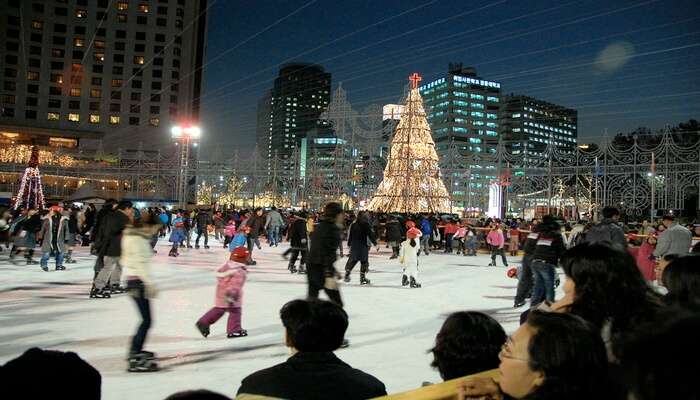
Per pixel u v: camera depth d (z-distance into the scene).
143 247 6.15
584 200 34.62
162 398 5.10
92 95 101.25
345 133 35.41
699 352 0.96
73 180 51.62
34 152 34.44
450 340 2.79
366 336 8.03
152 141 101.69
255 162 37.31
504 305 11.31
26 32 98.88
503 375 2.10
